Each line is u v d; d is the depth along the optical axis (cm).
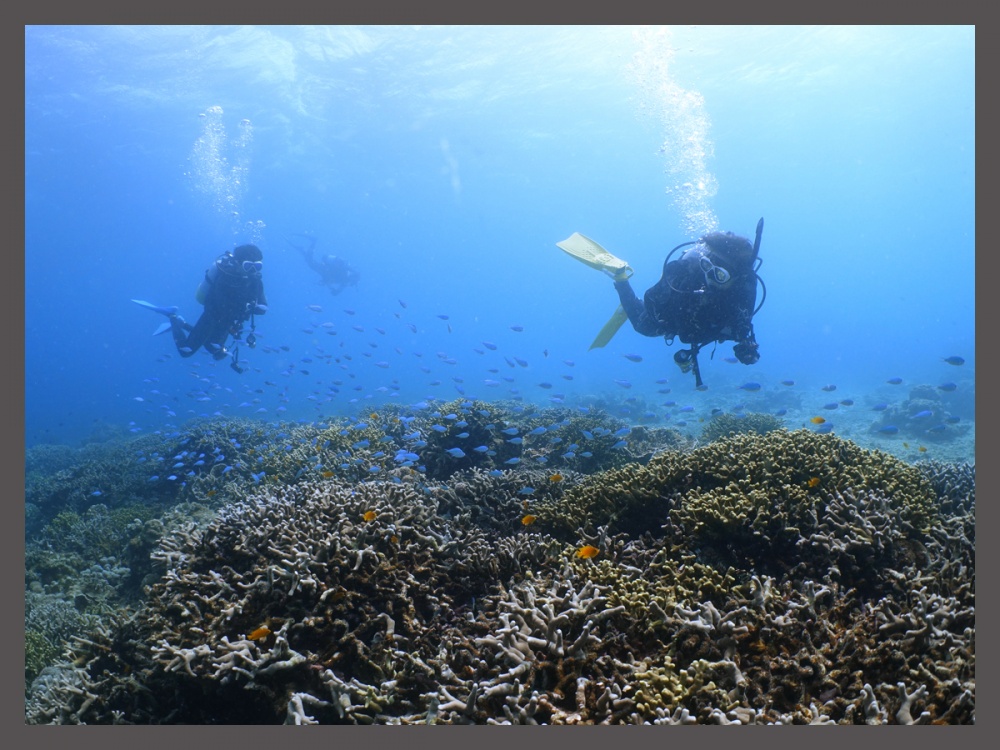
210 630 398
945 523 498
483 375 5841
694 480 555
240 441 1198
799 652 341
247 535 468
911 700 306
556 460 888
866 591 421
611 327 1025
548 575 452
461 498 643
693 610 381
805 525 468
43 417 4647
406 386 4684
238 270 1217
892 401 2256
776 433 613
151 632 439
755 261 753
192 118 3956
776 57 3466
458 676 361
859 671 328
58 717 422
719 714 301
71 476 1373
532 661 343
